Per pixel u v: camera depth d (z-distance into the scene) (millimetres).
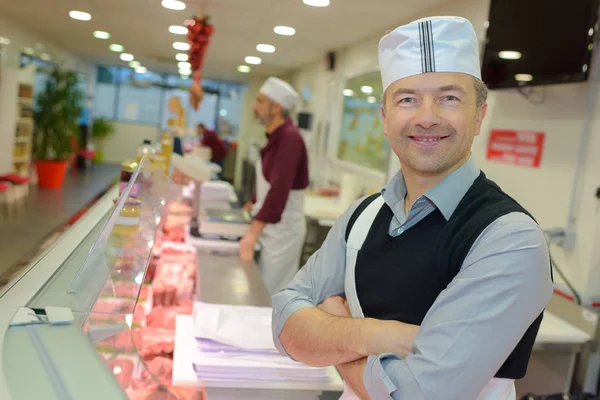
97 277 1021
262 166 3150
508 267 932
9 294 1104
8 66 7453
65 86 9094
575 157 2693
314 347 1147
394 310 1092
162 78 15383
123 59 10781
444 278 1029
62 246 1535
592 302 2582
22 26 7680
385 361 999
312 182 7520
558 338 2379
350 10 4141
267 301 1939
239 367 1320
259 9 4371
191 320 1684
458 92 1051
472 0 3535
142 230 1372
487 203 1026
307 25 4879
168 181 2027
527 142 3064
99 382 696
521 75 2879
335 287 1304
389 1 3785
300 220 3152
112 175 11469
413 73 1062
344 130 6305
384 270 1118
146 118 15602
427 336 955
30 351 749
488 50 3176
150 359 1579
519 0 2918
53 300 924
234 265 2414
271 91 2953
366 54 5434
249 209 3646
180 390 1407
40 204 7152
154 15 5133
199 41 4102
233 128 15836
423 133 1037
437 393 918
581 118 2662
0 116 7602
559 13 2617
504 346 925
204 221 2859
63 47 10023
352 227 1231
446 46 1050
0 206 6613
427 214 1079
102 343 901
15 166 8289
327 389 1358
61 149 8914
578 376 2438
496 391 1021
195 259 2473
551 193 2852
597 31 2434
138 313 1871
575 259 2672
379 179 5086
